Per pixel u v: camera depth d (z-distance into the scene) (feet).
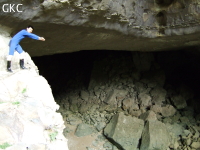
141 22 19.31
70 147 26.68
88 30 17.29
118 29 18.33
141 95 32.01
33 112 11.15
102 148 26.76
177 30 19.47
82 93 34.58
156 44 23.89
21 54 13.91
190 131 27.76
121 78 34.42
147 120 27.55
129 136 26.21
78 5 14.43
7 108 10.78
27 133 10.13
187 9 17.81
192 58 32.55
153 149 25.13
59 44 19.79
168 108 30.32
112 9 16.20
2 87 11.99
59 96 36.14
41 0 13.32
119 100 32.50
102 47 23.88
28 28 13.94
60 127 11.87
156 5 19.42
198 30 18.70
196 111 31.37
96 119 30.63
